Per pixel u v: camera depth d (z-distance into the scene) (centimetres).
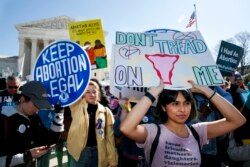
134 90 350
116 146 396
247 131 273
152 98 207
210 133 229
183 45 251
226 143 383
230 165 366
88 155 368
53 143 289
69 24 550
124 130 200
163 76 236
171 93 214
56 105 297
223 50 572
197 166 215
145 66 241
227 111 219
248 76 1934
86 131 367
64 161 748
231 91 583
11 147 252
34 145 274
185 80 235
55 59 311
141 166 335
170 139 215
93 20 547
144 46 250
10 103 499
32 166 275
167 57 245
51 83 310
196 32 257
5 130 252
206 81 235
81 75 296
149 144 217
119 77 237
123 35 253
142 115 202
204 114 385
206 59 243
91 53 538
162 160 214
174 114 215
